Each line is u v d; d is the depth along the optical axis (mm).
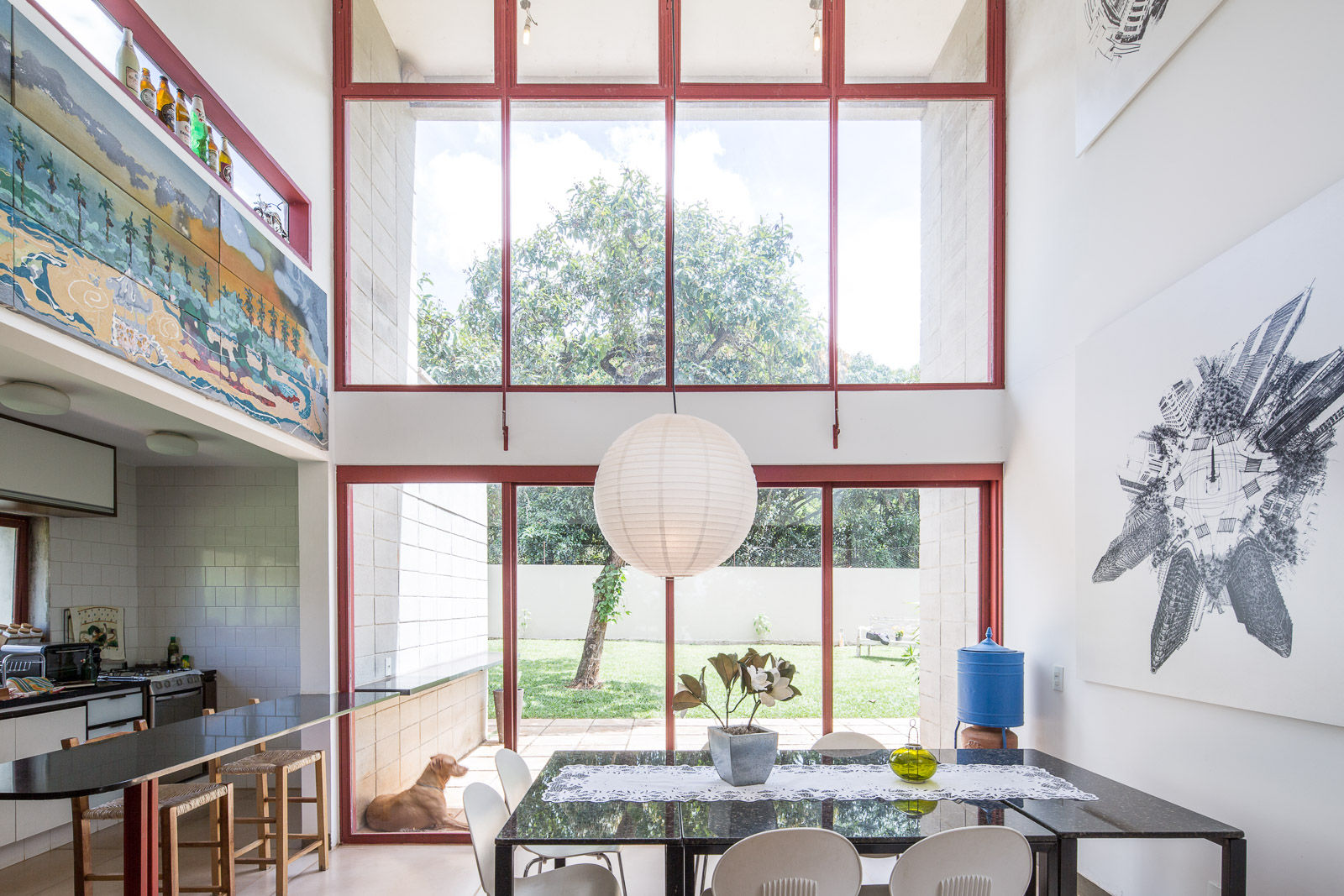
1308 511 2568
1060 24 4406
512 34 5293
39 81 2406
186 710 5809
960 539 5148
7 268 2258
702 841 2486
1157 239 3473
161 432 5062
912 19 5309
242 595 6336
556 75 5289
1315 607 2537
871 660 5078
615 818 2691
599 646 5066
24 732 4383
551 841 2490
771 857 2379
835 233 5215
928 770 3145
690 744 5012
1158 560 3365
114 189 2777
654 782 3137
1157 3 3447
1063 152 4340
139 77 3127
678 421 2949
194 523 6383
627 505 2867
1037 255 4652
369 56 5254
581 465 5043
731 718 5031
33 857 4539
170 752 3139
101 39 3057
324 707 4238
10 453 4547
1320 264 2529
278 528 6363
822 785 3094
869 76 5289
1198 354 3133
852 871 2430
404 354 5148
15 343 2461
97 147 2682
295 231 4703
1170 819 2680
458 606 5070
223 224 3586
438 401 5070
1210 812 3064
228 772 4008
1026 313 4797
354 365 5145
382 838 4859
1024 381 4797
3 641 5094
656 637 5074
